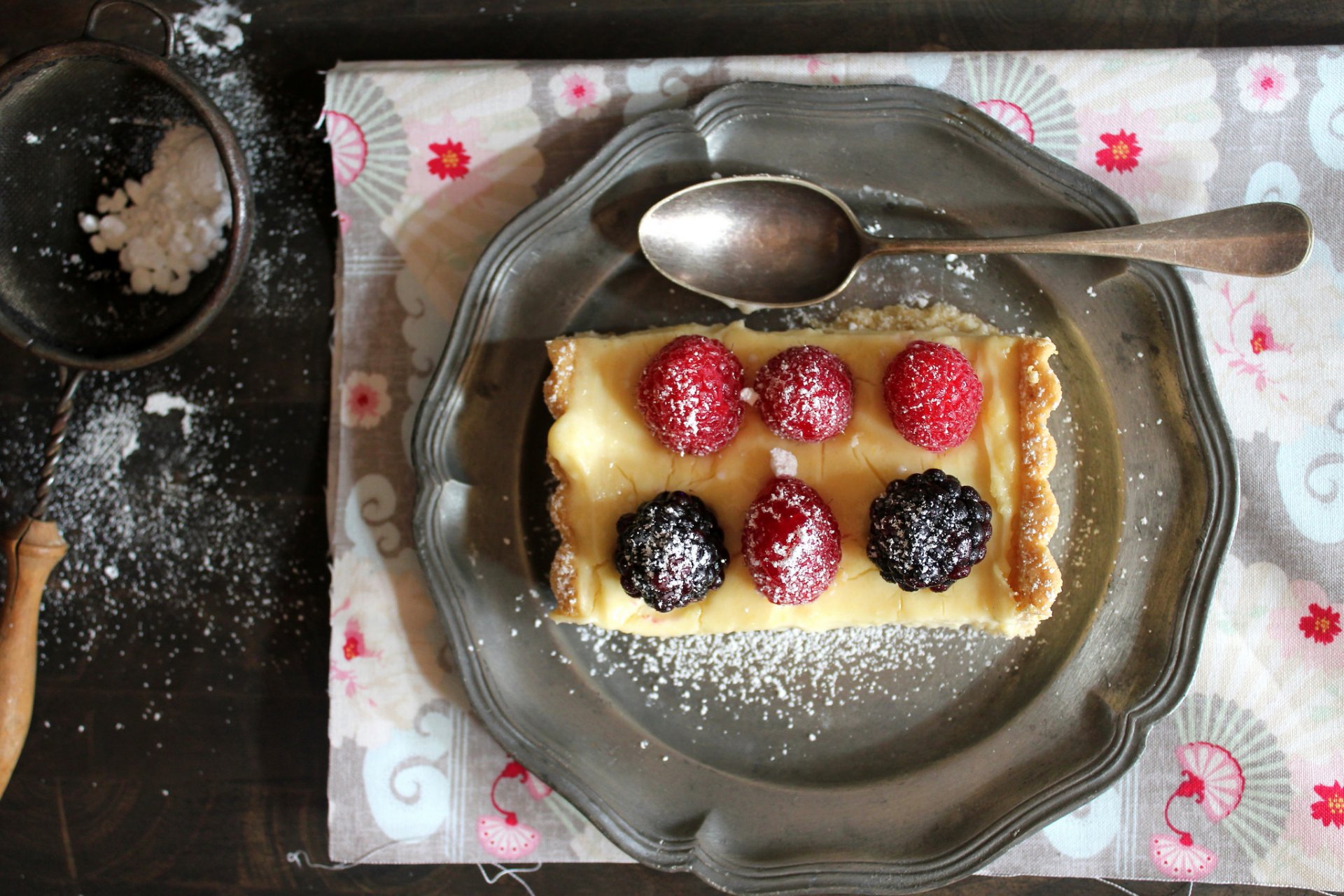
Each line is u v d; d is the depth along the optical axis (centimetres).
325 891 40
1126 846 39
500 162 39
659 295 39
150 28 40
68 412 38
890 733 38
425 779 39
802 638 39
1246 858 38
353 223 39
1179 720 39
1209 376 37
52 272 39
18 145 38
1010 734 38
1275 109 38
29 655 38
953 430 36
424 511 37
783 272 38
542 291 38
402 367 39
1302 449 38
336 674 39
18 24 40
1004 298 39
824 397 36
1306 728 38
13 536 38
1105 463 38
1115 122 38
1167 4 39
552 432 37
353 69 39
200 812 40
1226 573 39
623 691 39
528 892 40
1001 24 39
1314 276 38
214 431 40
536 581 39
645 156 38
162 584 40
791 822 38
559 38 40
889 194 38
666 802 38
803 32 40
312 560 40
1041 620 38
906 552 35
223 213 40
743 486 37
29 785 40
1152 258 37
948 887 39
